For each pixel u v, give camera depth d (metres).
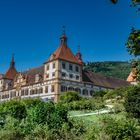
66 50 90.94
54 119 18.30
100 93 65.75
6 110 24.12
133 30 7.29
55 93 84.88
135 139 16.64
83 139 16.91
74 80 90.12
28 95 96.69
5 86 112.50
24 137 17.39
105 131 16.64
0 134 17.03
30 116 19.02
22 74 103.19
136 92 24.94
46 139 16.97
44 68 92.12
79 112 36.94
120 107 31.14
